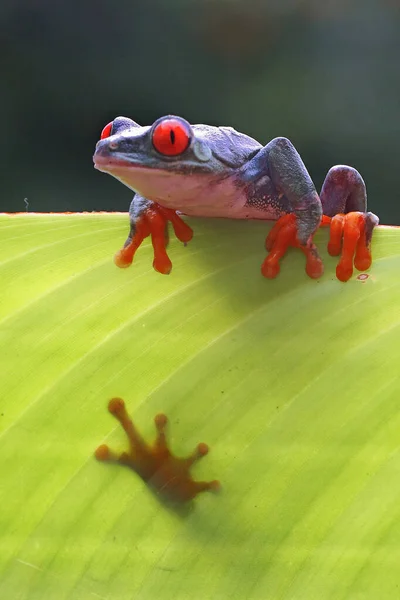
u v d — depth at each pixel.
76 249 0.39
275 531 0.38
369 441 0.38
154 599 0.38
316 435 0.38
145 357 0.38
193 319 0.38
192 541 0.38
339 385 0.38
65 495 0.38
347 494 0.38
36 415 0.38
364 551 0.38
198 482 0.38
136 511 0.38
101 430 0.38
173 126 0.37
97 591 0.38
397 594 0.37
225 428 0.38
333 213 0.41
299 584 0.38
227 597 0.38
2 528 0.38
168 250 0.39
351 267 0.38
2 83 0.51
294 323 0.38
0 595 0.38
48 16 0.51
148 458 0.38
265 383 0.38
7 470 0.38
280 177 0.39
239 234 0.39
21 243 0.39
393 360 0.38
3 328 0.38
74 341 0.38
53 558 0.38
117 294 0.39
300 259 0.39
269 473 0.38
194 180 0.38
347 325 0.38
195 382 0.38
